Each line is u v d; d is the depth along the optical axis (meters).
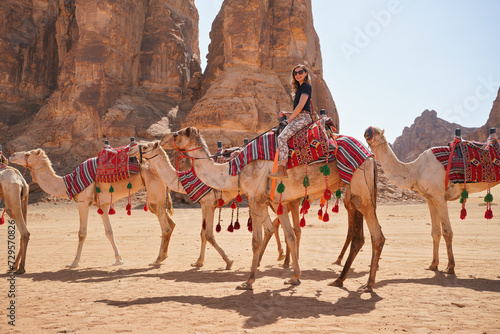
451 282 7.54
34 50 69.19
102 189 11.14
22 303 6.46
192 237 18.00
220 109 51.69
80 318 5.54
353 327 4.94
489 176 8.57
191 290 7.26
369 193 6.82
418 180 9.10
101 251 13.80
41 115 62.56
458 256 10.68
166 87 66.62
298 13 59.22
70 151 57.53
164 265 10.56
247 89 53.38
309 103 7.43
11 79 66.56
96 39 60.31
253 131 52.09
